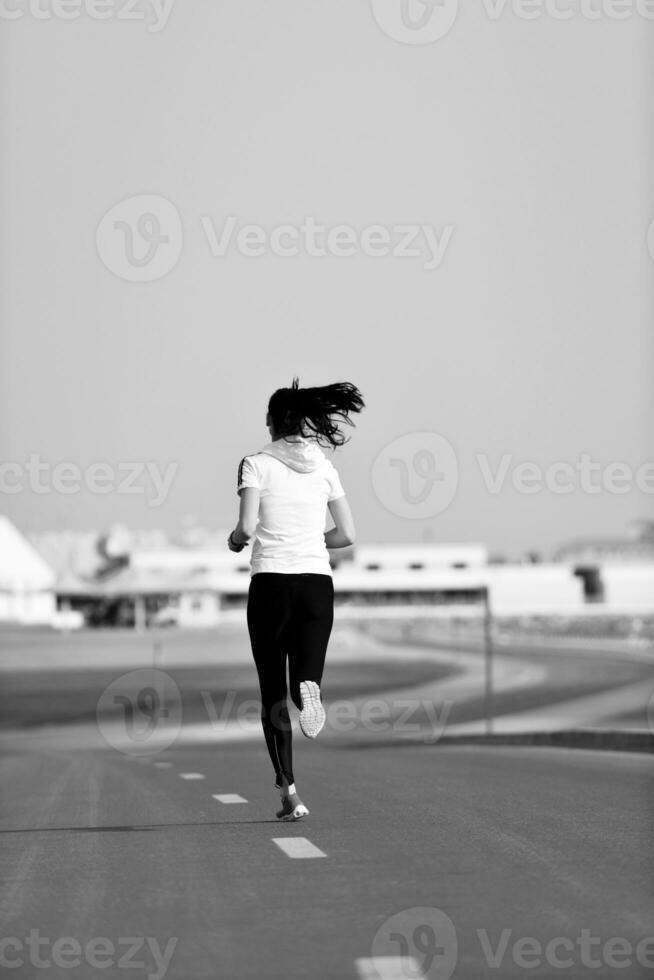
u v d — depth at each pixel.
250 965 16.50
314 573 27.75
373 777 43.66
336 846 25.70
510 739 73.06
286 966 16.41
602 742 63.09
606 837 26.52
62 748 136.62
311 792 37.69
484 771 45.81
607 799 34.00
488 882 21.47
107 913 19.86
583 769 46.00
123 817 32.56
